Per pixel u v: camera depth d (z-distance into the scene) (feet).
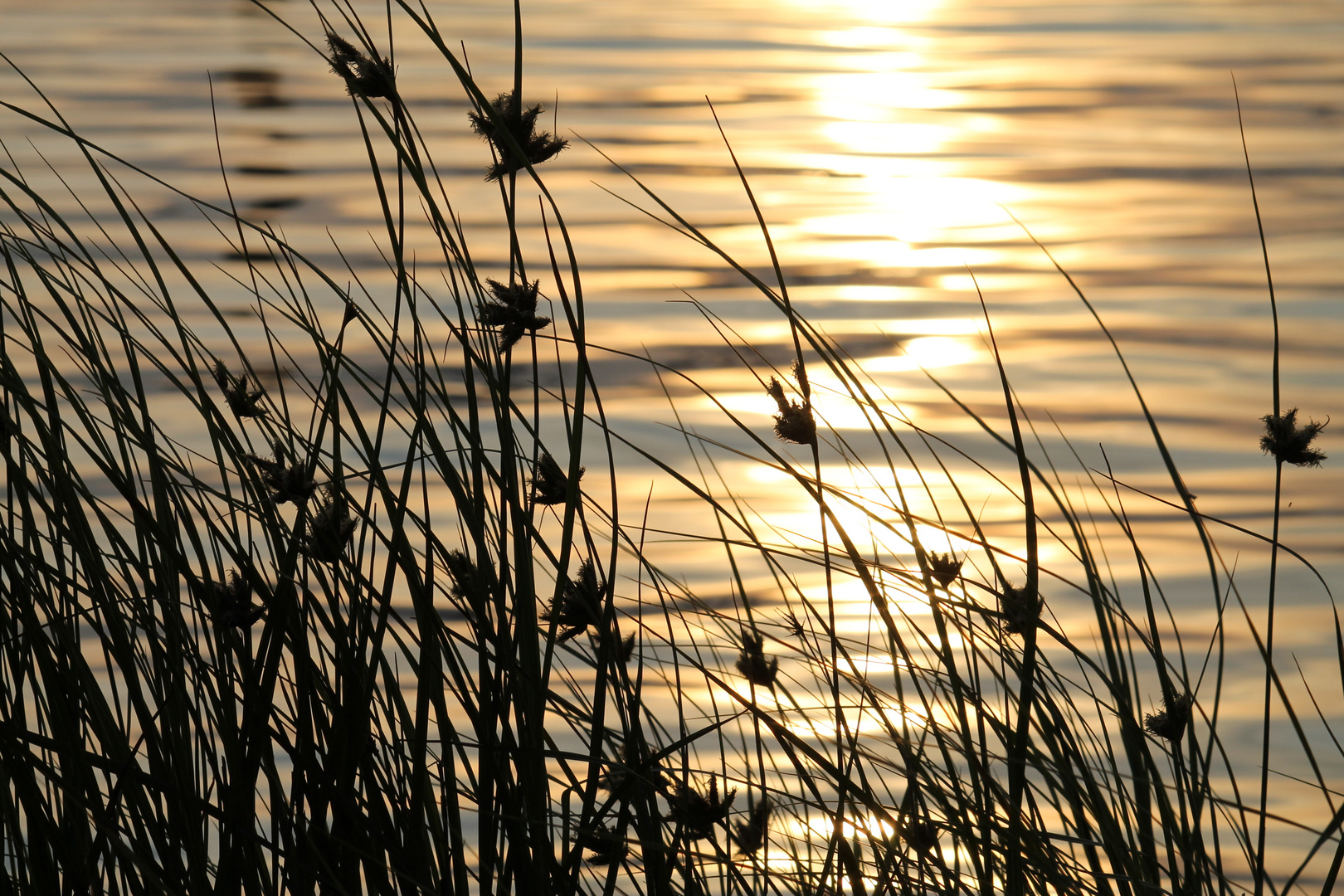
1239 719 38.88
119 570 24.48
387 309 70.95
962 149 114.01
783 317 75.82
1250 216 94.73
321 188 97.19
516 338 20.51
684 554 47.16
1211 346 71.46
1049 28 165.17
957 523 49.88
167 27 158.61
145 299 68.69
